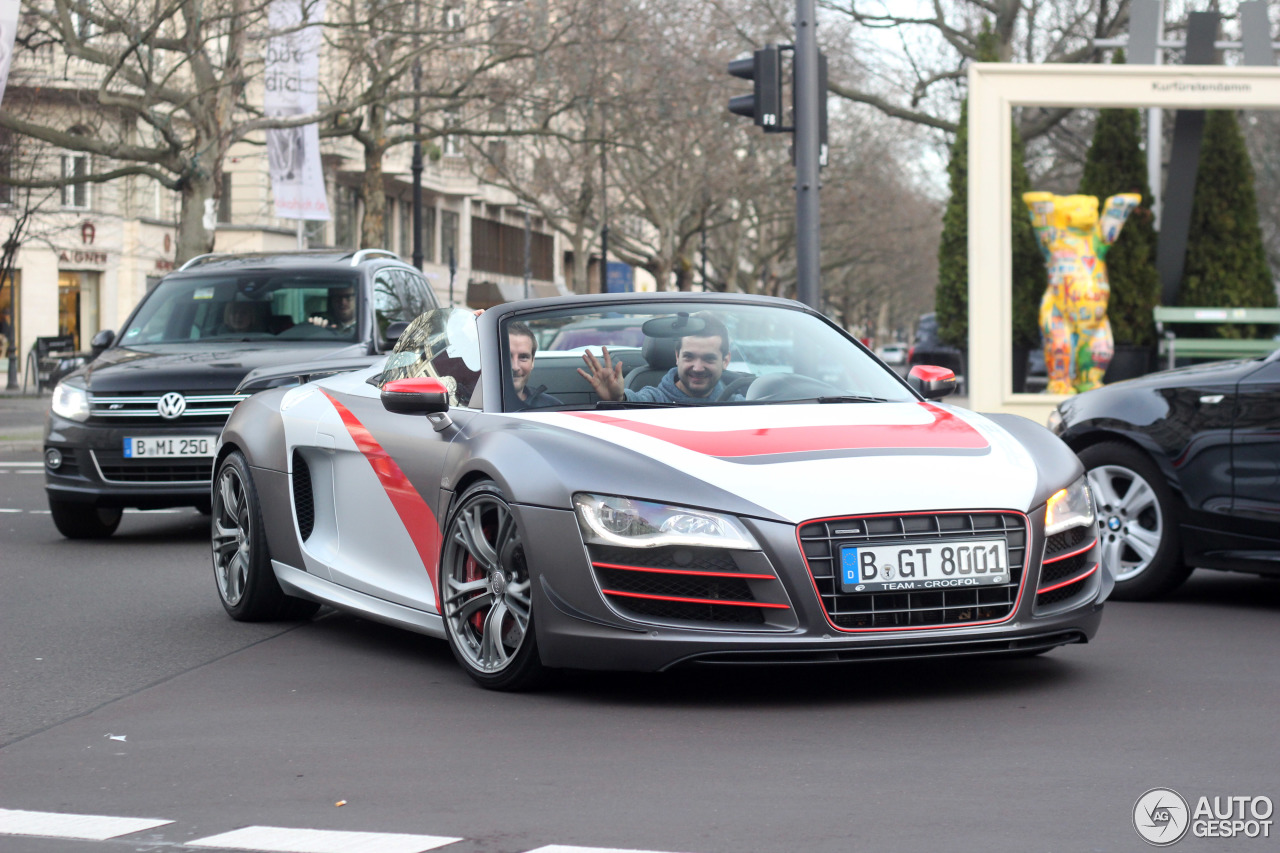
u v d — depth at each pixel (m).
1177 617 8.05
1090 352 22.83
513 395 6.63
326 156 57.00
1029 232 27.72
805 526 5.60
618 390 6.70
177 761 5.21
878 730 5.45
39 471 19.23
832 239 75.81
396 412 6.58
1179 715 5.64
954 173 30.19
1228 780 4.71
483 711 5.88
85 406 11.48
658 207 56.53
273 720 5.82
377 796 4.69
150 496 11.44
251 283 13.03
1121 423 8.62
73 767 5.16
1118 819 4.29
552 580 5.82
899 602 5.66
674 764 5.01
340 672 6.78
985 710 5.75
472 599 6.33
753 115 15.43
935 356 39.84
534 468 5.97
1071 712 5.70
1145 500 8.57
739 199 57.97
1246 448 8.16
